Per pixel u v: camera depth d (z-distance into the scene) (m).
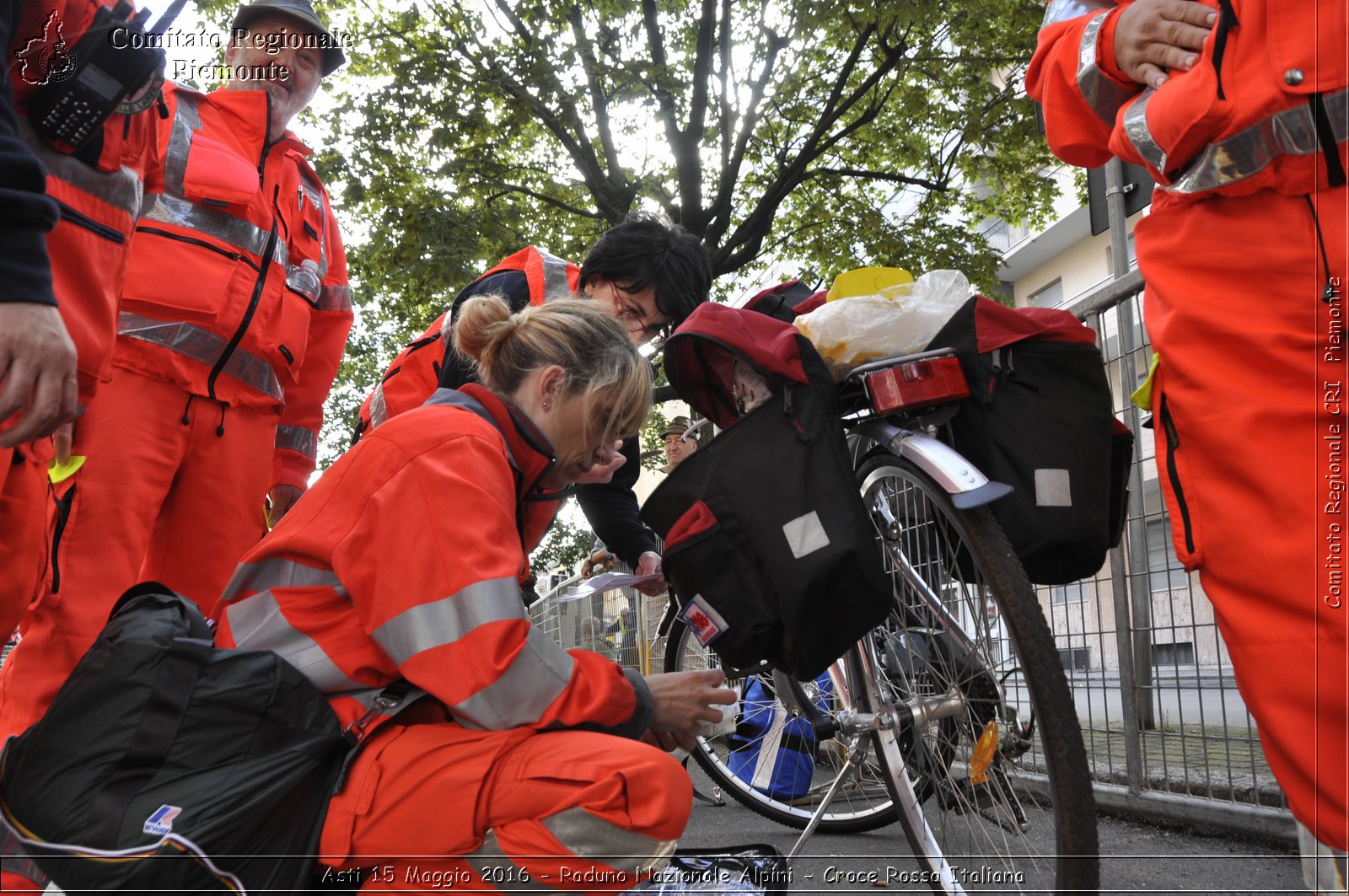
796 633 1.61
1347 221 1.27
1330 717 1.23
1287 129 1.27
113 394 2.23
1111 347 2.78
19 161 1.23
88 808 1.21
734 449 1.73
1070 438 1.64
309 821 1.29
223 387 2.42
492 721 1.34
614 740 1.36
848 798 2.54
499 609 1.35
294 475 2.91
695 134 11.21
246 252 2.48
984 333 1.71
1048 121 1.72
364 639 1.41
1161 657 2.47
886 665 2.00
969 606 1.75
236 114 2.59
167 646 1.31
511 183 12.62
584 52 11.34
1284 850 2.10
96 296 1.57
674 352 1.94
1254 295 1.34
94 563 2.13
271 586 1.45
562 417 1.63
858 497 1.62
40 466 1.61
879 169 14.08
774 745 2.79
